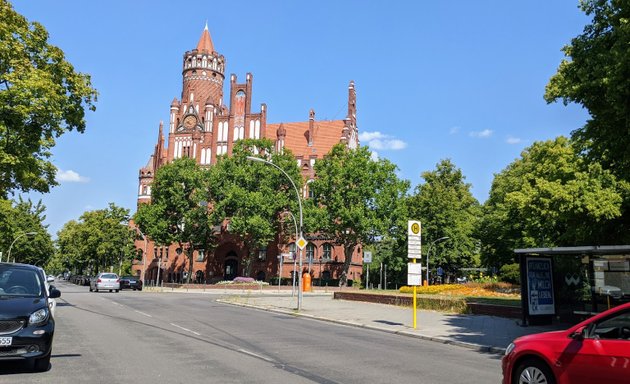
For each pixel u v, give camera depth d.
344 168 55.22
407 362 9.64
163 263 72.50
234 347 11.00
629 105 11.53
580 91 13.02
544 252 15.59
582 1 13.70
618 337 5.71
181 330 14.04
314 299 31.95
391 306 24.91
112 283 42.47
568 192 22.39
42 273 9.52
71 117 22.98
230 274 70.19
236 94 69.12
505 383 6.70
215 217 57.88
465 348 12.26
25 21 21.03
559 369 6.00
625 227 21.30
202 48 74.88
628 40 11.44
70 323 15.27
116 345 10.95
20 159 20.55
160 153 74.62
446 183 66.31
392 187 55.69
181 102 73.31
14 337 7.56
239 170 57.03
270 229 57.53
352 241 56.84
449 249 57.56
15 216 71.88
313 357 9.88
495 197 53.88
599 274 15.59
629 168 14.02
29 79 19.42
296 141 71.06
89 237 77.94
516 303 20.41
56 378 7.46
